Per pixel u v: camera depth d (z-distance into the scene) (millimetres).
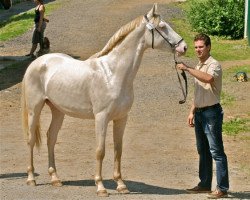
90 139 14781
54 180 11023
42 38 27047
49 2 43188
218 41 30453
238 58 26422
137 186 10977
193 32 31938
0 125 16312
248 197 10203
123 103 10297
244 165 12602
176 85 21203
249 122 16219
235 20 31094
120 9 38438
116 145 10539
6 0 31859
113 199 10055
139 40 10266
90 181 11312
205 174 10484
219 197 10055
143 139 14766
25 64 25594
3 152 13664
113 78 10273
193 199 10047
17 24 35750
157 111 17781
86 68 10531
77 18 35969
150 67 24609
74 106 10617
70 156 13258
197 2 32812
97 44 29562
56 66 10859
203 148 10383
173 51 10195
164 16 35156
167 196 10234
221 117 10031
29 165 11172
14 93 20172
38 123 11195
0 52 28500
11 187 10938
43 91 11008
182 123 16453
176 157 13203
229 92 19859
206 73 9812
